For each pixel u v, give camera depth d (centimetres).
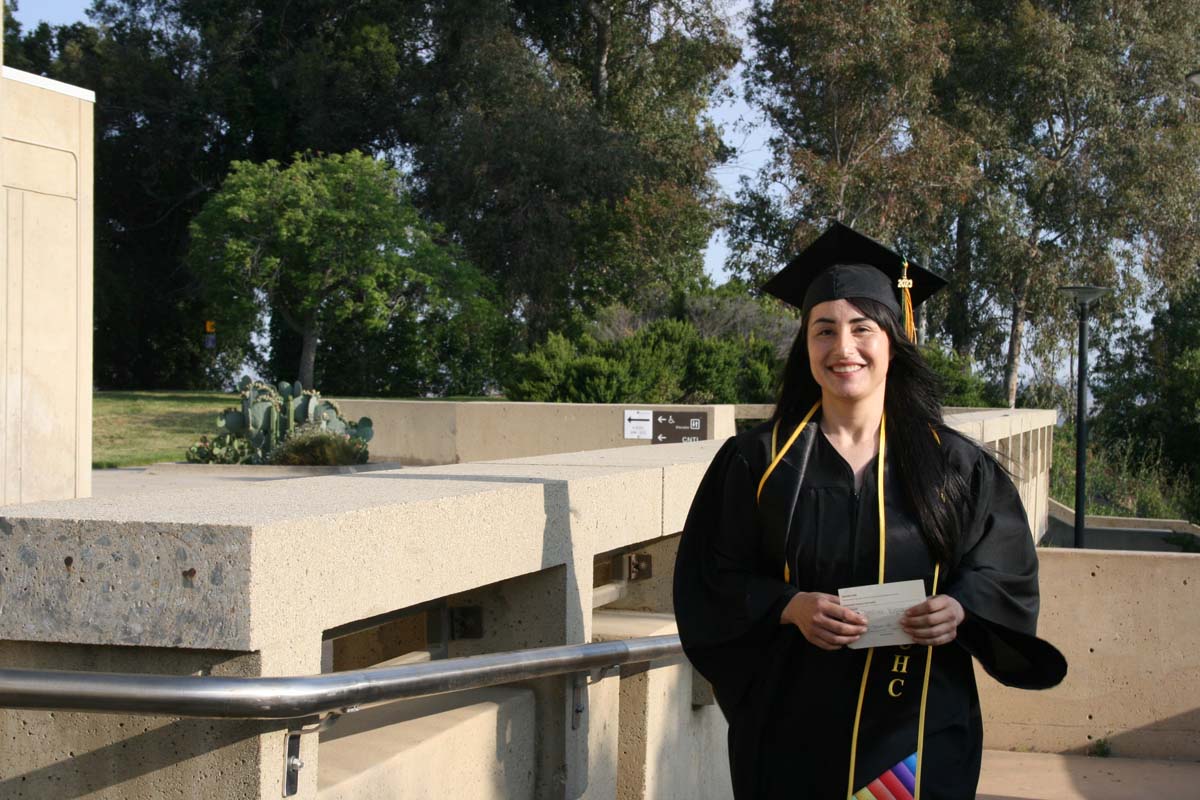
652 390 2194
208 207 3141
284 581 239
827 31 3484
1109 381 4719
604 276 3834
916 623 273
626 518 422
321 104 4059
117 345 4275
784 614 285
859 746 289
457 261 3353
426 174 3991
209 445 1441
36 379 759
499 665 296
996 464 303
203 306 4331
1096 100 3950
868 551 289
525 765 357
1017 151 4056
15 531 242
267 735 239
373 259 3117
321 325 3316
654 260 3747
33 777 248
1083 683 770
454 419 1428
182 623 234
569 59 4416
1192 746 758
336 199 3153
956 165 3631
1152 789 694
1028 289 4116
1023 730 778
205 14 4222
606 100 4275
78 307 792
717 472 311
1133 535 2578
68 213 782
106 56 4097
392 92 4144
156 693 216
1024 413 2045
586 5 4241
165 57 4219
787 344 3000
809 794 294
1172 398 4294
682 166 4009
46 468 769
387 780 279
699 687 498
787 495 293
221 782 239
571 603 377
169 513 251
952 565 292
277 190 3089
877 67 3472
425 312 3462
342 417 1480
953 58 4091
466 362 4009
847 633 274
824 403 307
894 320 305
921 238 4009
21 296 746
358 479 364
